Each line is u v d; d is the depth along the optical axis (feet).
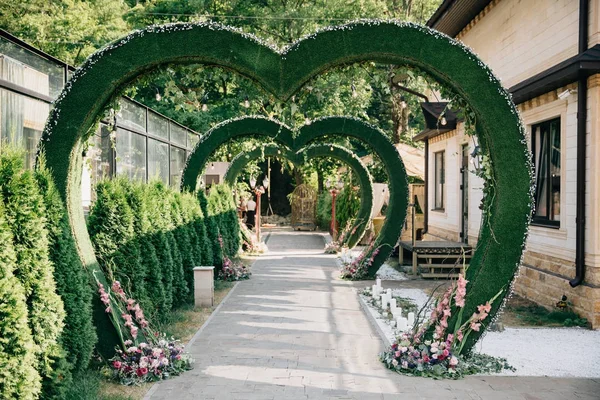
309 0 87.86
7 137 26.48
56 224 17.24
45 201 17.11
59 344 16.05
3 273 14.02
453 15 44.57
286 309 31.22
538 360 21.33
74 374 17.98
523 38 35.40
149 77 21.20
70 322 17.21
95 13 73.00
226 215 50.21
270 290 37.60
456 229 48.75
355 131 43.39
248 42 20.51
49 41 66.33
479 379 19.31
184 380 19.11
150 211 26.94
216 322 27.86
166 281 27.35
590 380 19.22
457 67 20.54
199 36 20.39
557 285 29.14
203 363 21.02
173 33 20.36
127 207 23.56
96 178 35.83
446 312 20.29
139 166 45.44
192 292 33.40
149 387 18.43
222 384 18.67
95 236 22.91
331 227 77.20
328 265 51.29
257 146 56.85
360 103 85.66
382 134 43.04
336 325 27.32
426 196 59.88
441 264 42.78
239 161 57.16
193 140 68.80
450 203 50.70
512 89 31.30
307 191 95.40
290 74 20.59
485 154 21.31
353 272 42.75
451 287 21.15
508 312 29.68
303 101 22.22
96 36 69.46
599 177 26.00
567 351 22.47
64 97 20.12
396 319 27.09
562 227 29.04
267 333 25.62
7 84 26.25
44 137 19.97
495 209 20.75
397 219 42.70
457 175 48.06
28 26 64.69
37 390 14.60
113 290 20.89
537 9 33.22
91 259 20.47
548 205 31.73
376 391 18.08
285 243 73.82
